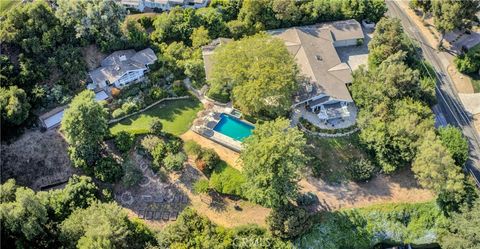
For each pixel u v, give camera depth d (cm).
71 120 8912
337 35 12131
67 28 11050
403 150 9612
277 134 8750
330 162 10006
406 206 9450
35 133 9969
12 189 8531
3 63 10238
